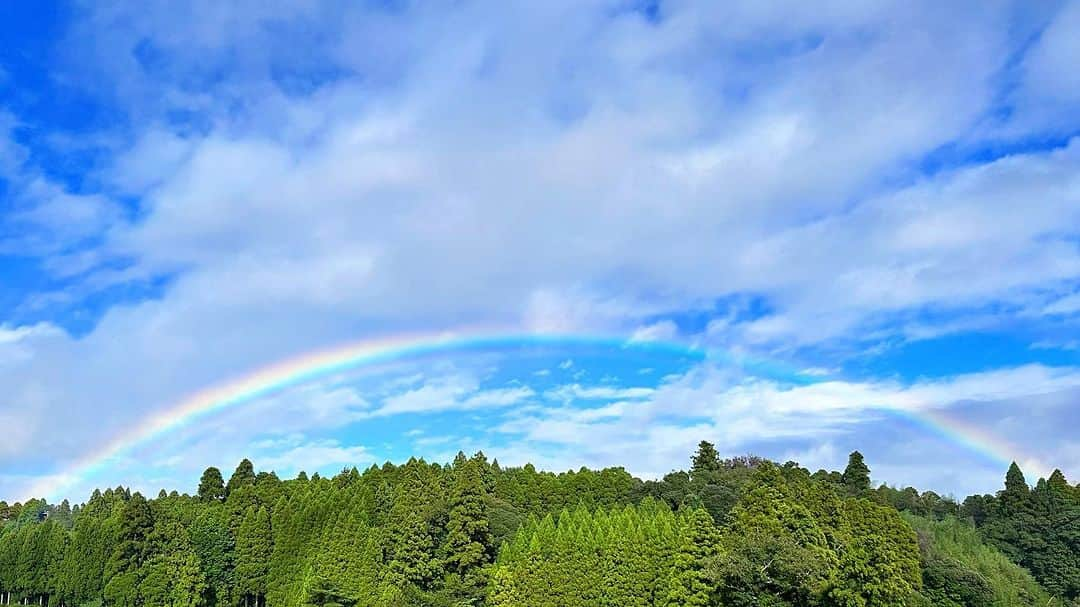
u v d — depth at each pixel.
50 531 127.88
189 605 111.38
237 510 135.38
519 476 162.25
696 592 86.19
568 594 98.31
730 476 163.12
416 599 103.56
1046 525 138.50
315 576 104.06
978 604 106.19
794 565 83.81
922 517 154.38
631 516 112.88
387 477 157.38
